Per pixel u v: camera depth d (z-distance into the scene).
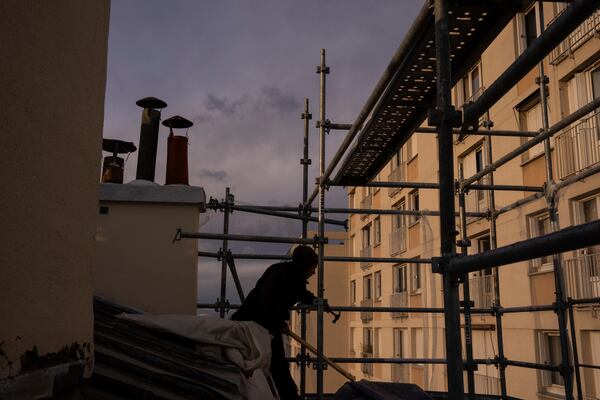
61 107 1.72
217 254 5.69
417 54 3.23
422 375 18.98
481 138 14.57
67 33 1.77
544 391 11.97
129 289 5.16
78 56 1.88
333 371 28.84
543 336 12.18
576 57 10.95
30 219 1.49
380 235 24.62
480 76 14.95
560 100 11.45
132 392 2.34
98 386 2.33
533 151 12.58
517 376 12.86
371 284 26.30
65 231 1.75
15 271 1.39
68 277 1.78
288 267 4.27
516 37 13.08
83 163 1.93
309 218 6.37
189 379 2.57
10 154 1.37
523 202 6.38
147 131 5.95
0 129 1.32
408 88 3.79
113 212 5.28
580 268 10.85
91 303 2.00
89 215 2.00
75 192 1.85
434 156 18.16
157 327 3.25
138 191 5.29
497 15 2.84
